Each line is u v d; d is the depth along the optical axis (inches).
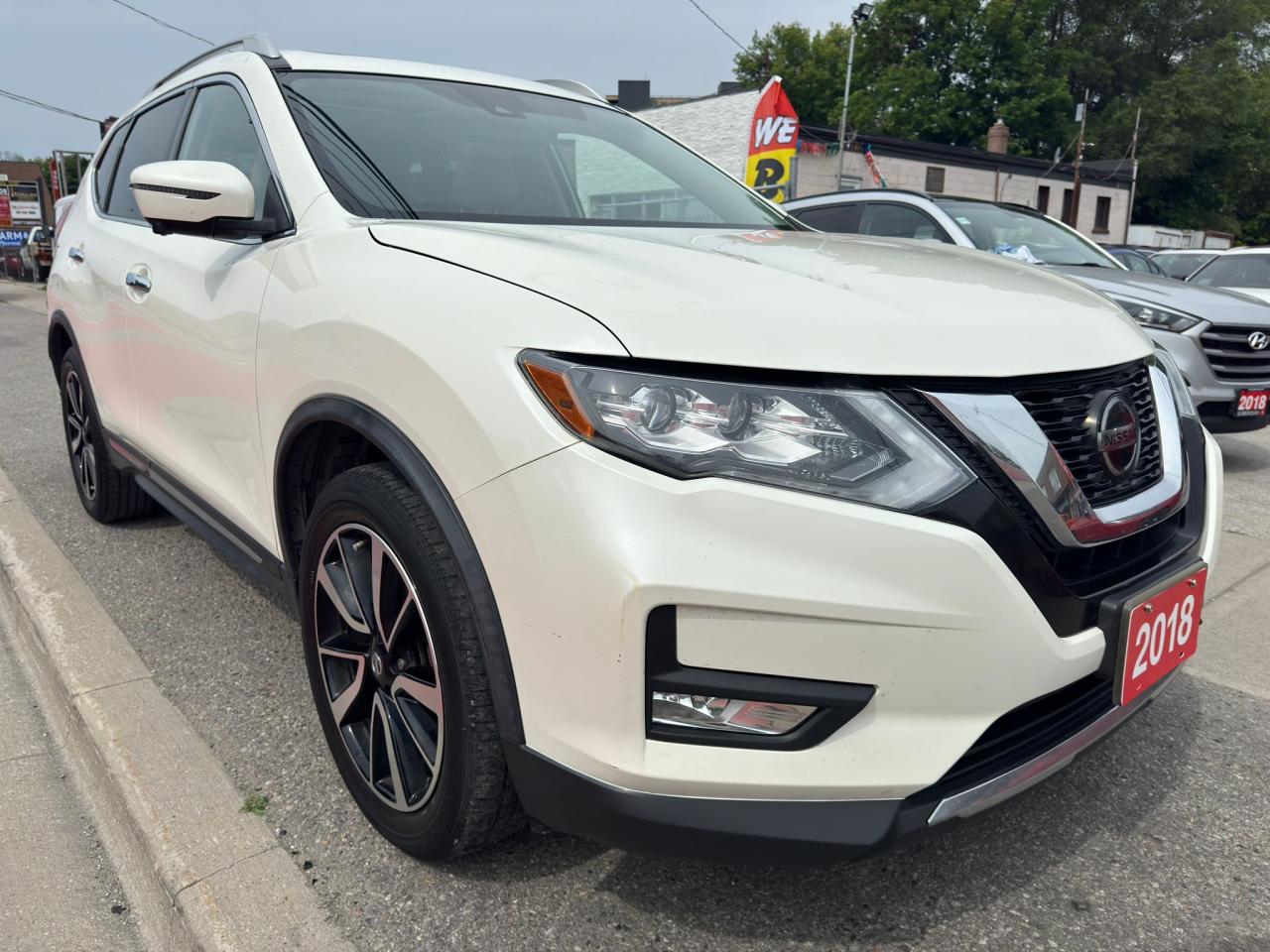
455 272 69.2
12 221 1063.0
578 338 59.6
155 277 112.7
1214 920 73.3
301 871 74.7
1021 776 64.6
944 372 60.2
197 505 111.0
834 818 59.2
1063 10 1921.8
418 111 104.7
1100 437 68.1
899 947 69.9
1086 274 235.0
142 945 72.8
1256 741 100.7
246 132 102.3
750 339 59.2
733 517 56.2
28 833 85.7
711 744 59.2
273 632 120.2
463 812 68.6
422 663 72.3
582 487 57.2
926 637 58.0
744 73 1839.3
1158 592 70.4
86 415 150.8
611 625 56.8
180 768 87.8
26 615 123.6
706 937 70.3
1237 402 216.4
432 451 64.5
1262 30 1910.7
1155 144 1768.0
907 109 1699.1
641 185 111.3
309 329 77.2
